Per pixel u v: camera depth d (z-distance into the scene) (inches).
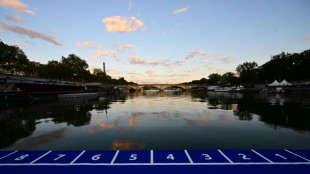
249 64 3432.6
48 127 452.8
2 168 222.7
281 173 204.7
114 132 400.8
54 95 1795.0
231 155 260.7
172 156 259.1
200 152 274.5
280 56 2746.1
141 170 215.5
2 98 1233.4
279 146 296.2
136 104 1074.1
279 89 2054.6
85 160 246.4
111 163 236.2
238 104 976.9
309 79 2251.5
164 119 558.3
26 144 317.4
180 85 5142.7
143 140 339.3
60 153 273.3
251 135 365.1
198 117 587.8
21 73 2279.8
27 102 1228.5
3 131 411.8
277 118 539.8
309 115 582.2
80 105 1011.3
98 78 4146.2
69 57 3002.0
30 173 209.8
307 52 2437.3
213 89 4183.1
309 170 211.3
